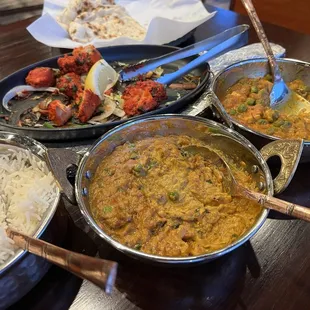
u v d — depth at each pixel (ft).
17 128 1.13
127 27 1.78
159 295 0.81
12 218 0.83
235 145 0.98
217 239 0.81
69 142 1.15
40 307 0.79
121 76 1.37
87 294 0.81
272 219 0.97
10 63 1.64
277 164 1.03
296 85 1.34
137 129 1.03
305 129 1.16
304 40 1.77
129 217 0.84
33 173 0.92
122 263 0.86
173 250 0.78
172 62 1.50
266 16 2.84
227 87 1.32
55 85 1.40
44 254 0.65
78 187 0.84
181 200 0.88
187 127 1.04
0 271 0.67
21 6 2.37
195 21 1.69
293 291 0.82
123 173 0.93
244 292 0.82
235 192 0.89
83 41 1.69
